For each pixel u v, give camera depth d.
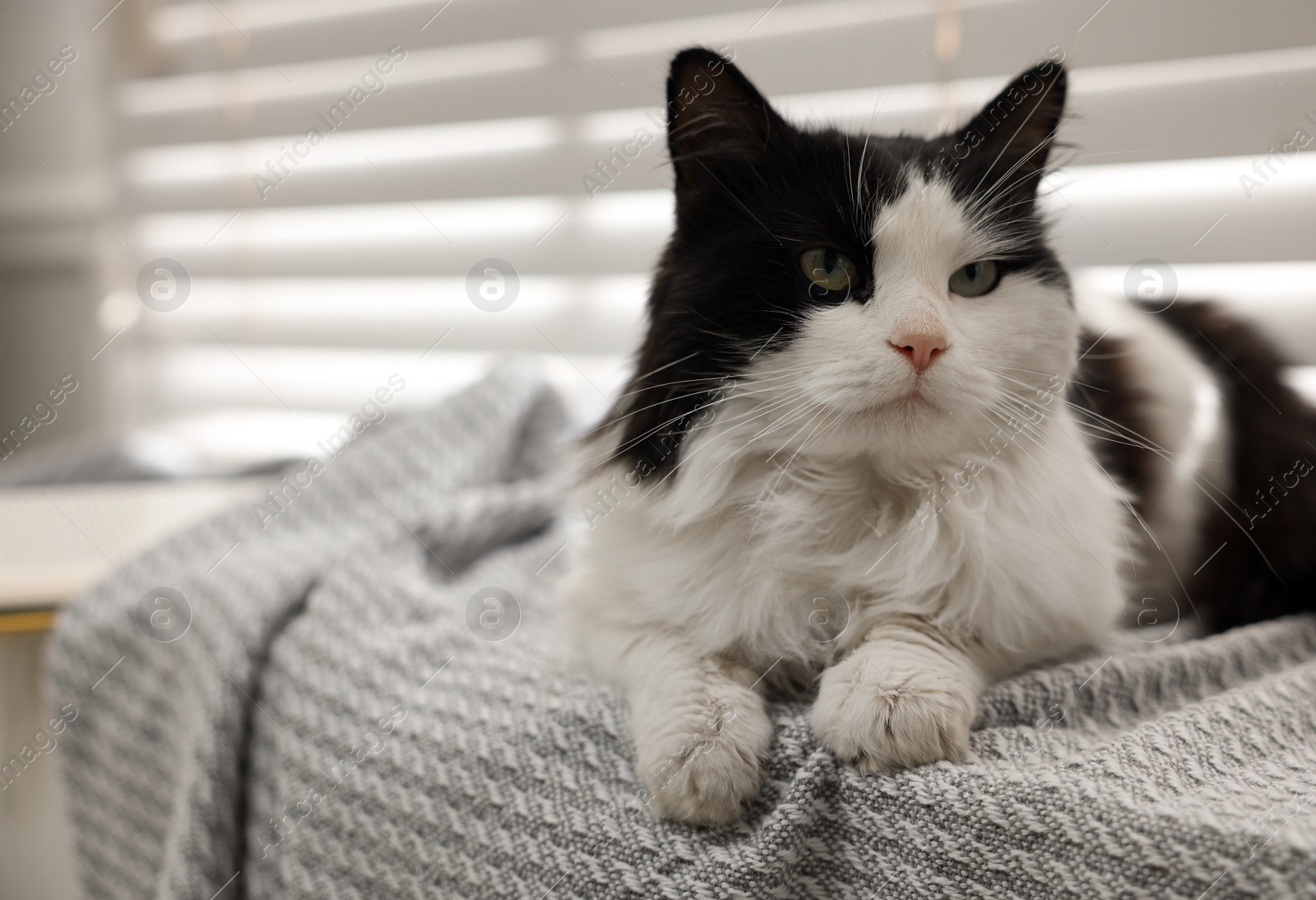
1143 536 1.11
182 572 1.28
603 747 0.84
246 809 1.07
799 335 0.84
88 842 1.17
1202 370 1.20
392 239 2.10
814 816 0.74
